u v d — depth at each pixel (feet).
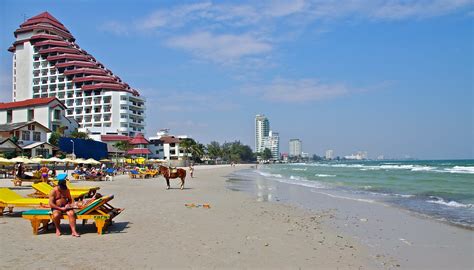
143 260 25.64
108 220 36.24
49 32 421.59
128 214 46.62
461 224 43.62
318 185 115.34
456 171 212.02
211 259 26.32
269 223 41.93
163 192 81.56
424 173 191.21
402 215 50.60
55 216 32.63
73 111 381.19
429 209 57.00
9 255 26.40
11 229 35.63
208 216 46.03
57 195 33.19
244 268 24.54
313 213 51.85
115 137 331.16
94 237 32.60
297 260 26.78
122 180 129.29
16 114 266.77
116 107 367.04
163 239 32.22
